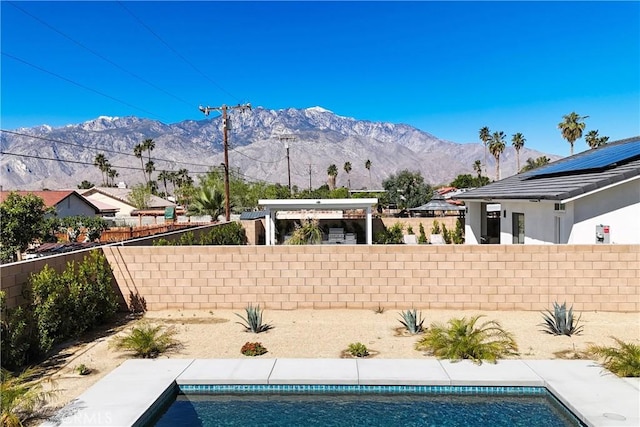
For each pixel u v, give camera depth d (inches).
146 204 2316.7
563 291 440.1
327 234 1138.7
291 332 392.8
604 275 436.1
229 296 465.1
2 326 294.4
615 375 286.4
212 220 1327.5
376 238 1144.8
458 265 448.5
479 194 811.4
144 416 244.4
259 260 462.0
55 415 239.6
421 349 345.4
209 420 258.2
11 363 296.7
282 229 1215.6
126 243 511.2
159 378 289.0
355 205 901.8
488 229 1011.3
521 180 812.0
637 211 518.9
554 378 282.8
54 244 828.0
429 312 445.4
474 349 317.7
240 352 343.0
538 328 392.8
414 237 1111.6
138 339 338.6
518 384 280.2
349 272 457.4
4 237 770.2
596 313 433.7
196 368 306.5
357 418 259.1
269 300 463.5
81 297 383.6
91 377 297.4
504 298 445.4
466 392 281.9
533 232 625.6
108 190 2647.6
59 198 1643.7
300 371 299.0
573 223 520.7
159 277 466.0
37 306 336.8
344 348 350.9
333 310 458.6
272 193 1894.7
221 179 1769.2
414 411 266.5
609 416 233.1
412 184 2095.2
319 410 269.0
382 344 359.9
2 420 224.5
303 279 461.1
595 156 703.7
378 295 456.4
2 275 319.9
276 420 257.9
